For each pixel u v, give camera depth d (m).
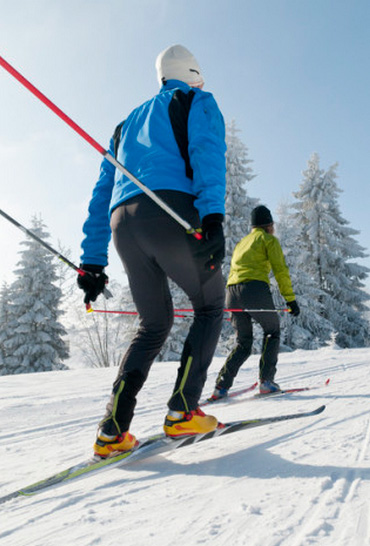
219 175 1.58
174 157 1.64
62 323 24.42
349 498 1.17
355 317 24.83
